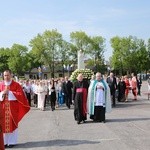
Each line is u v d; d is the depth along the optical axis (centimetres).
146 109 2227
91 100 1639
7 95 1140
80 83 1638
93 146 1072
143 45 11000
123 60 10988
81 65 3216
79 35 11250
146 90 4800
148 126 1445
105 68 11606
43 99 2467
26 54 12725
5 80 1158
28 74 12938
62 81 2850
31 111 2403
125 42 10938
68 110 2402
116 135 1245
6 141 1120
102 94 1630
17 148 1092
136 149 1005
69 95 2542
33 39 11062
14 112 1137
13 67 12550
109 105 1650
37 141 1196
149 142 1102
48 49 11006
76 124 1589
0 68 13088
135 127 1425
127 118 1738
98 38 11550
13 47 12669
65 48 11169
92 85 1639
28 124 1659
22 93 1164
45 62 11088
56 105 2722
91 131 1359
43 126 1567
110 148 1032
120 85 2888
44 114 2152
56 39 11012
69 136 1266
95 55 11544
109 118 1764
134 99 3105
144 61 10962
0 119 898
